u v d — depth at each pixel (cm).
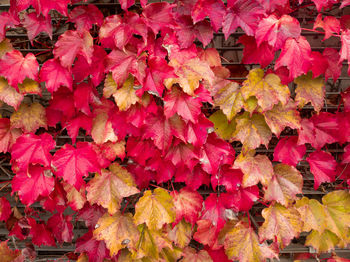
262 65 95
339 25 94
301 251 110
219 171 100
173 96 94
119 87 92
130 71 91
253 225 104
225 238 99
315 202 103
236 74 104
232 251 99
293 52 93
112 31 92
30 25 94
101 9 104
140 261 100
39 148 96
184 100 93
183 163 97
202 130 95
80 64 95
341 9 104
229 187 100
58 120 99
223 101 96
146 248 98
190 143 97
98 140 97
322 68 95
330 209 103
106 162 98
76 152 96
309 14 103
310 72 97
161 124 96
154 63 92
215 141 98
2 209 104
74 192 101
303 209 102
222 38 108
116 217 99
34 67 94
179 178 100
